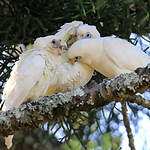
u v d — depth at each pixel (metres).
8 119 8.74
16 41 9.29
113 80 8.68
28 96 8.98
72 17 9.30
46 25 9.35
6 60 9.30
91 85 8.74
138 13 9.39
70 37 9.05
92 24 9.35
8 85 8.99
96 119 9.32
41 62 8.96
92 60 8.98
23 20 9.33
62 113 8.73
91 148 9.61
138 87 8.65
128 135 8.62
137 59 8.98
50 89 9.03
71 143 9.63
